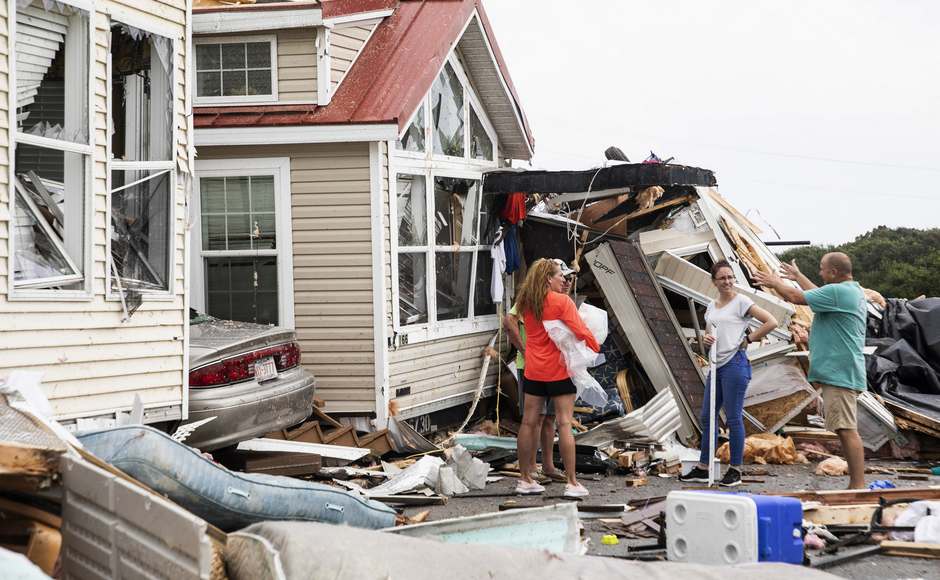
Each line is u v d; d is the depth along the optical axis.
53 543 4.19
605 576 5.00
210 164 12.45
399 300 12.68
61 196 7.58
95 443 5.13
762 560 6.18
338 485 9.95
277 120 12.07
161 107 8.72
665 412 12.51
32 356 7.18
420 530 5.79
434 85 13.66
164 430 8.72
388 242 12.32
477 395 14.17
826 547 7.23
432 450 12.07
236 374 9.23
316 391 12.27
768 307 14.40
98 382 7.79
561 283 10.06
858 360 9.42
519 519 6.14
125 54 8.30
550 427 10.69
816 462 12.02
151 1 8.48
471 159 14.77
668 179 13.66
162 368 8.48
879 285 51.66
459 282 14.22
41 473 4.25
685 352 13.97
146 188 8.52
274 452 10.12
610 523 8.24
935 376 14.00
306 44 12.30
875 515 7.73
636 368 13.88
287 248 12.31
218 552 4.18
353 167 12.16
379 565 4.36
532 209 15.70
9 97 6.98
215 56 12.48
